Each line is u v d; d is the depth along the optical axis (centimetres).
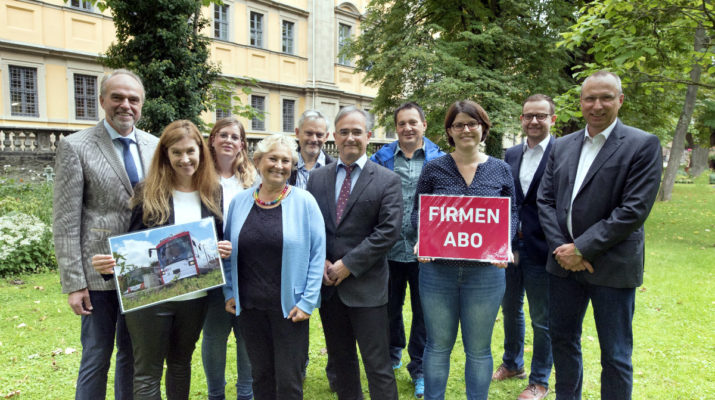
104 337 263
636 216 246
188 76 1177
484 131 284
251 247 260
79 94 1756
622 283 257
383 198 283
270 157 256
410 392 356
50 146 1451
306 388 367
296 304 259
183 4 1146
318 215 272
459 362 414
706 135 2414
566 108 739
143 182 260
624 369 260
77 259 253
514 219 285
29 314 529
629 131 262
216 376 320
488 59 1360
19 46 1563
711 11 697
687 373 380
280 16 2348
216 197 277
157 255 245
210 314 310
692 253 850
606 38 730
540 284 338
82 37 1730
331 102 2581
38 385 362
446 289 280
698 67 1276
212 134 332
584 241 258
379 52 1495
